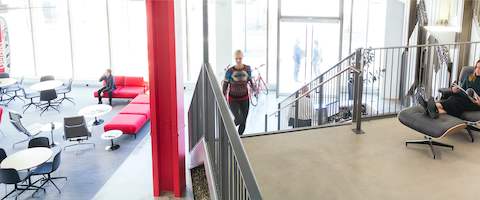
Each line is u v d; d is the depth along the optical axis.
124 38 13.37
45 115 10.85
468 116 4.36
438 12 7.87
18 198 6.52
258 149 4.27
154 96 6.16
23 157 6.68
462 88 4.70
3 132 9.73
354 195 3.33
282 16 11.67
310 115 7.80
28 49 13.91
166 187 6.58
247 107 5.64
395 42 10.07
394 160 3.98
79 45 13.66
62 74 13.99
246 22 12.18
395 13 9.95
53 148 8.62
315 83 8.08
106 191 6.61
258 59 12.48
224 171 2.52
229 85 5.50
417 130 4.23
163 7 5.95
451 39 7.39
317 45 11.91
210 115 3.41
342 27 11.64
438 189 3.41
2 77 12.90
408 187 3.45
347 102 7.60
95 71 13.86
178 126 6.28
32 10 13.48
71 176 7.30
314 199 3.28
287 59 12.07
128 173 7.29
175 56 6.02
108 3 13.12
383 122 5.08
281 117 8.73
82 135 8.62
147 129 9.90
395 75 9.25
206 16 4.39
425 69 8.04
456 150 4.21
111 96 12.02
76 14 13.35
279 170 3.79
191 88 13.09
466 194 3.32
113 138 8.63
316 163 3.93
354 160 3.99
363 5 11.50
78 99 12.41
